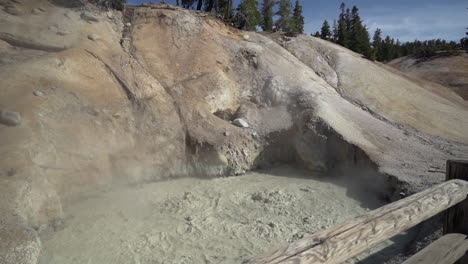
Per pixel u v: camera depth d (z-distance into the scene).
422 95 17.66
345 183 10.14
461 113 16.42
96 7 14.48
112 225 7.13
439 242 3.01
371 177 9.61
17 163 6.02
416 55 36.78
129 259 5.93
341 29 34.16
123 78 11.23
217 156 10.74
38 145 7.17
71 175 7.97
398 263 5.52
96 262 5.76
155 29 14.78
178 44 14.60
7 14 11.78
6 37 10.58
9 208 4.77
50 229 6.40
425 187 8.07
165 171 10.34
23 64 9.38
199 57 14.34
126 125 10.06
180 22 15.48
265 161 11.91
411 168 9.40
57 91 8.98
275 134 12.19
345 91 16.11
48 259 5.70
